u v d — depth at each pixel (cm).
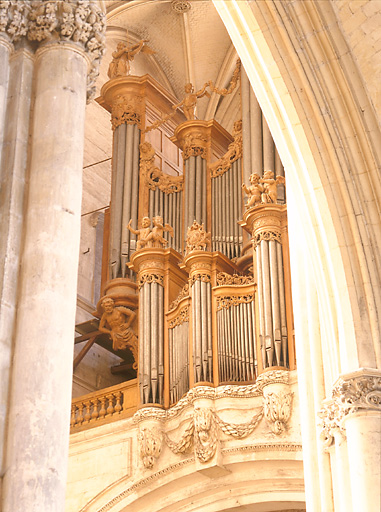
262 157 1410
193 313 1268
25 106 647
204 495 1230
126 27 1761
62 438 559
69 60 663
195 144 1509
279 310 1207
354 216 887
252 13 899
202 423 1191
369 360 834
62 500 545
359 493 777
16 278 595
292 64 904
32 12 669
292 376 1175
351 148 903
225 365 1227
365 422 799
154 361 1291
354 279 869
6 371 570
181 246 1450
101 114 1780
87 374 1576
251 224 1286
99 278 1698
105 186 1756
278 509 1225
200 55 1794
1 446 549
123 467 1274
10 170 622
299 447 1149
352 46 916
